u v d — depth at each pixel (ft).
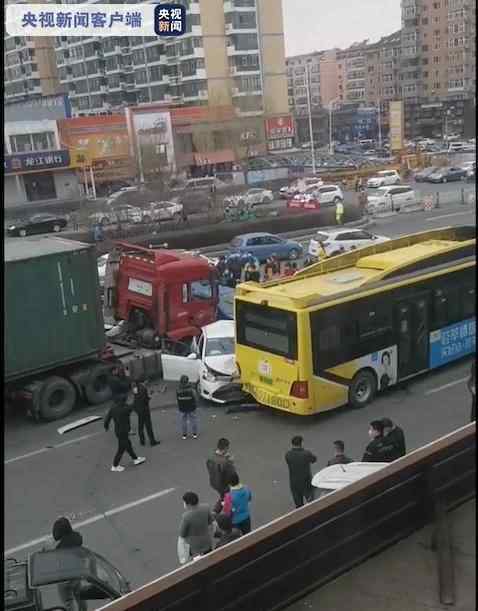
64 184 168.96
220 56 221.87
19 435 42.98
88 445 41.01
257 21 222.28
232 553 14.11
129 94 239.91
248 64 223.10
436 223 116.47
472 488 18.44
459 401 45.01
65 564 19.98
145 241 109.81
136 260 56.39
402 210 129.49
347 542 16.05
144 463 38.11
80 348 46.06
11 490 35.47
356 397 44.39
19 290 42.80
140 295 56.29
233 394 46.01
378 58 307.37
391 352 45.96
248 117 214.90
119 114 188.85
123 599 13.04
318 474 27.96
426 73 275.59
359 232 92.53
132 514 32.60
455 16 261.24
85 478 36.68
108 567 20.84
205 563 13.84
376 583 15.53
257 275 74.79
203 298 56.03
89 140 173.17
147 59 229.86
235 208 132.67
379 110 285.43
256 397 44.50
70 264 45.01
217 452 30.27
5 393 44.80
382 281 45.50
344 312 42.86
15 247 45.73
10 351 42.78
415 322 47.26
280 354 42.34
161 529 31.07
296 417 43.75
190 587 13.53
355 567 16.12
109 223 128.57
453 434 18.60
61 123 169.27
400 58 293.84
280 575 14.87
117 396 38.22
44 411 44.55
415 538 17.04
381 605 14.85
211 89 222.89
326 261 48.06
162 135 183.21
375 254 50.67
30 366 43.83
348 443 39.50
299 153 228.02
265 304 42.65
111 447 40.60
